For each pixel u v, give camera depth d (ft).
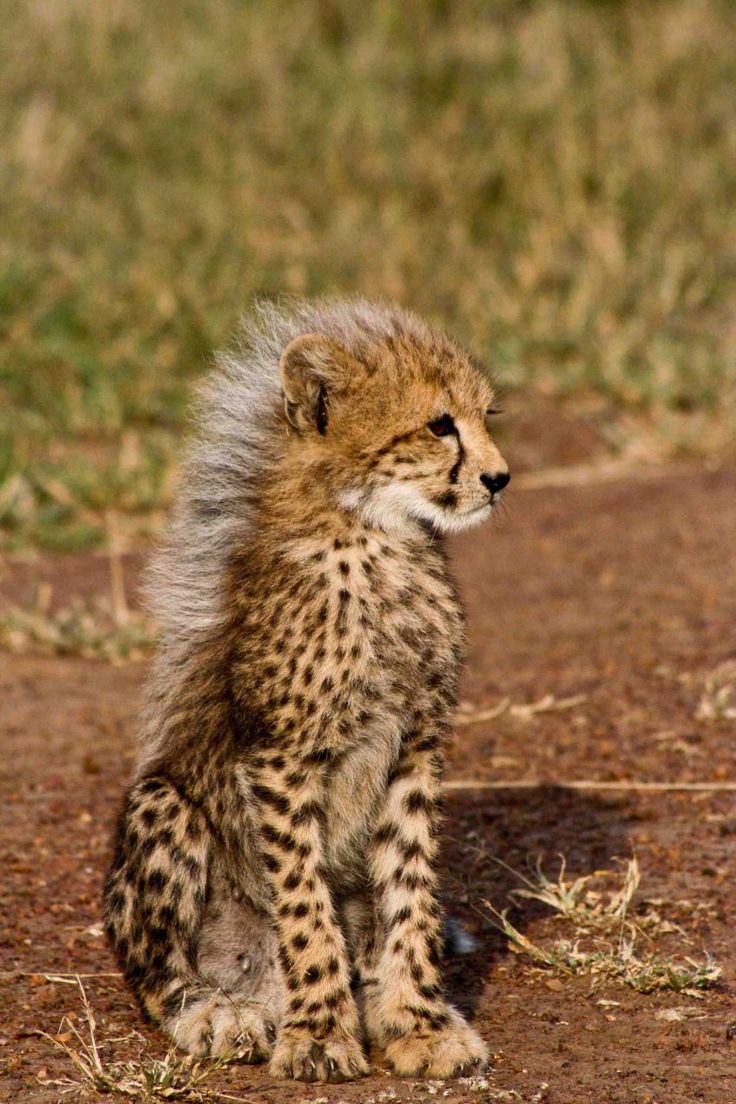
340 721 23.62
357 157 74.38
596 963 25.89
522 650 42.93
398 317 26.05
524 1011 24.52
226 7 83.66
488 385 25.73
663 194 73.00
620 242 69.77
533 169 73.87
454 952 26.71
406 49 81.71
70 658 44.27
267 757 23.44
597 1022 24.00
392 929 23.95
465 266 68.85
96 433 58.90
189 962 24.89
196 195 70.90
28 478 54.44
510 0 83.87
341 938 23.49
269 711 23.44
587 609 45.57
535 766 35.45
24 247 66.33
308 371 24.35
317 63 79.97
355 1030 23.29
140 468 55.11
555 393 61.52
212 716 24.73
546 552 50.31
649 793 33.65
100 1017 24.70
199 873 24.80
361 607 23.82
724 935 27.04
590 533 51.57
